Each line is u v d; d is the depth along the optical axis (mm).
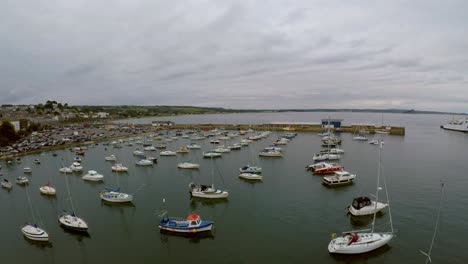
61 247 44594
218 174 87375
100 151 137125
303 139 163750
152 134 198125
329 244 41062
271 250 42031
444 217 51500
